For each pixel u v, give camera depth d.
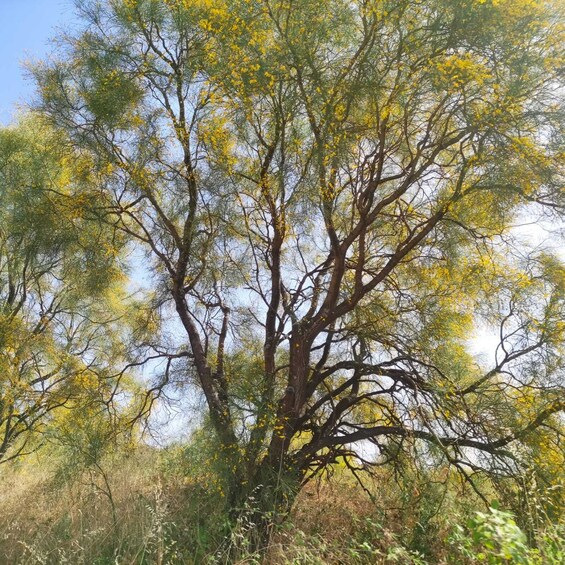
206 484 7.32
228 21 7.09
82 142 8.15
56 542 6.42
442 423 7.26
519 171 6.81
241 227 8.80
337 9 7.10
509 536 3.54
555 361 7.26
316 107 7.25
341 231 8.60
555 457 6.82
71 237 8.92
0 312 10.59
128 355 9.12
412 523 6.65
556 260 7.67
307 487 9.19
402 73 7.05
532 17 6.48
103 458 8.32
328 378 8.78
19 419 9.99
